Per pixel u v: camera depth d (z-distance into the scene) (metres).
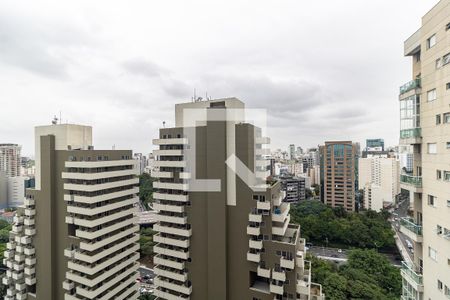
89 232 43.53
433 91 27.44
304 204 145.38
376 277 70.19
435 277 27.22
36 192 49.22
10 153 171.00
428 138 28.27
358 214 127.62
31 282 48.31
